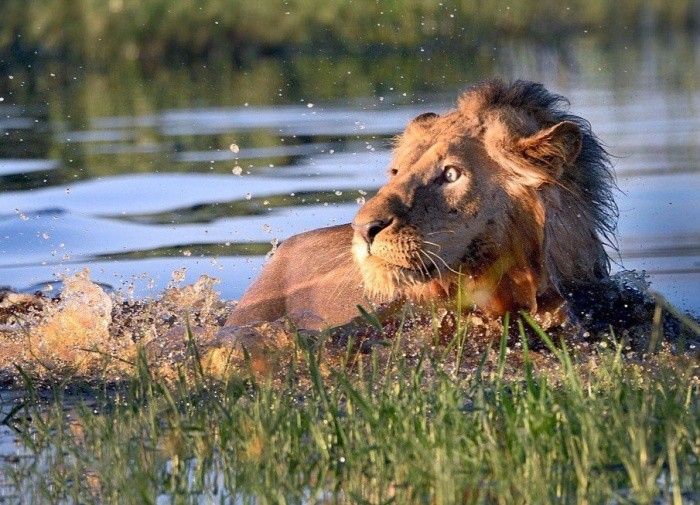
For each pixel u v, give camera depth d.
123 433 8.12
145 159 21.73
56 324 11.31
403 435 7.25
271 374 8.96
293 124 25.42
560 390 8.56
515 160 10.20
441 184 9.98
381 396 8.03
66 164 21.45
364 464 7.18
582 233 10.87
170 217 17.09
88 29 43.97
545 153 10.23
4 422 8.98
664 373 8.45
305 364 9.86
